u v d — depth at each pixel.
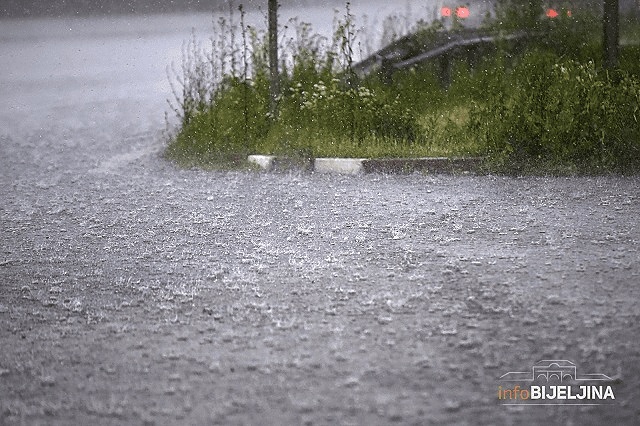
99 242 17.55
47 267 15.70
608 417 8.74
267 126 28.86
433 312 12.25
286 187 23.00
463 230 17.31
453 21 35.78
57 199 22.45
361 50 34.00
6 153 31.08
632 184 21.31
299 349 10.84
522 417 8.74
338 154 26.42
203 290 13.80
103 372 10.30
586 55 33.41
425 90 31.97
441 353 10.58
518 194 20.66
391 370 10.04
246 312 12.52
